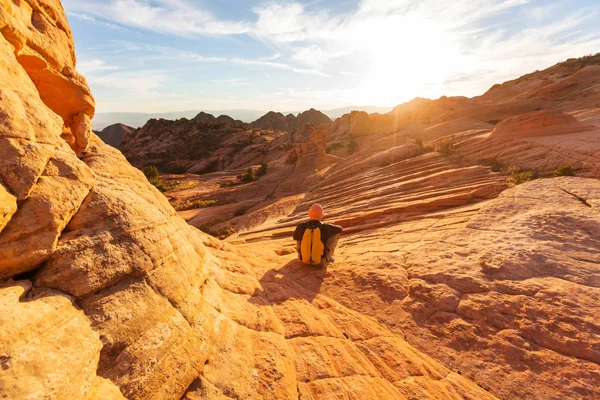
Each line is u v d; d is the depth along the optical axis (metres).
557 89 79.00
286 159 78.56
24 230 2.57
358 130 105.25
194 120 181.50
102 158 5.29
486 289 6.25
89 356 2.32
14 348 1.94
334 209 23.56
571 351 4.63
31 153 2.88
